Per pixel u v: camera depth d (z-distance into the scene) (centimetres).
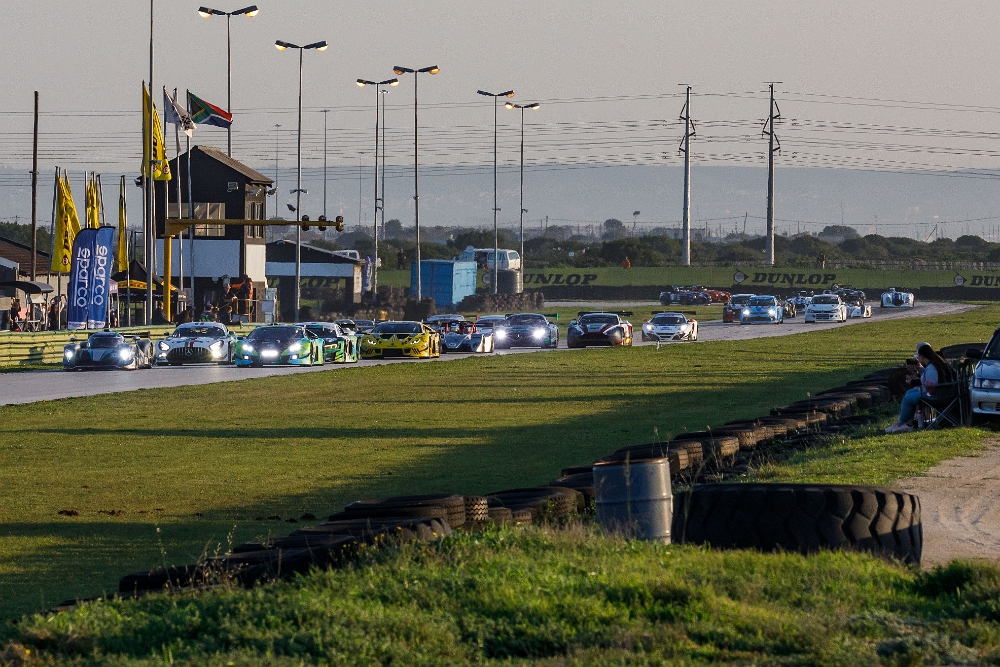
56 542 4619
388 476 6316
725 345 19925
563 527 3894
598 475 3669
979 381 6994
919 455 5784
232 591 2769
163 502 5553
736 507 3291
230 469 6606
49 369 15700
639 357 17075
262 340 15925
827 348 18938
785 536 3241
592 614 2533
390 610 2536
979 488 4975
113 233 17538
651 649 2347
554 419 9188
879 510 3269
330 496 5691
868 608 2706
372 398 11019
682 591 2664
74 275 17362
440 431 8412
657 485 3641
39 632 2511
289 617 2473
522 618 2500
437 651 2330
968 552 3750
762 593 2747
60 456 7175
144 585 3025
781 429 6719
